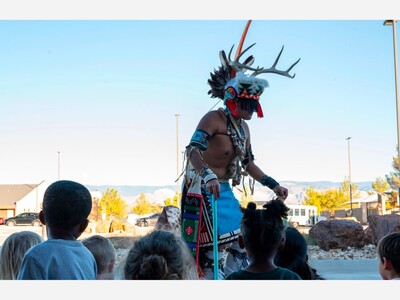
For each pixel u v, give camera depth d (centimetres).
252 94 474
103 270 396
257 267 310
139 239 310
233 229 476
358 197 5872
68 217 308
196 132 478
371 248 1343
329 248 1349
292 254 357
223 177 488
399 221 1333
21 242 359
